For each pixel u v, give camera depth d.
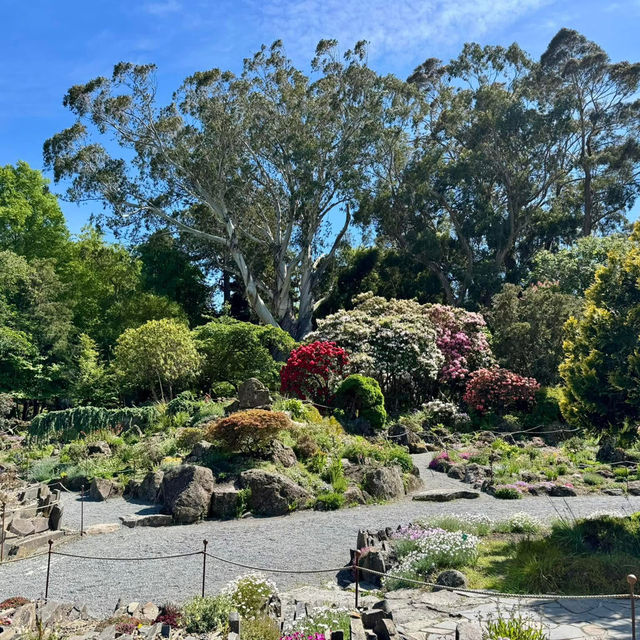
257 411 14.31
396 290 43.38
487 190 45.25
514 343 28.50
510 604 6.67
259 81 42.34
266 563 9.22
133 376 24.78
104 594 8.11
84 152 40.44
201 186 41.91
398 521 11.41
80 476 15.17
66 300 39.25
